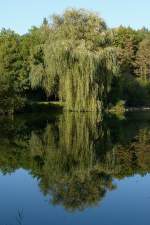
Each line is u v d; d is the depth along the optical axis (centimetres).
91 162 2345
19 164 2266
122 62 9438
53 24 5097
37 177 1975
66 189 1753
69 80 4800
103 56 4841
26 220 1380
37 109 5675
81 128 3922
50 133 3525
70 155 2553
